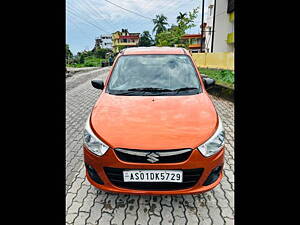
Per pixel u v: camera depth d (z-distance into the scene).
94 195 2.22
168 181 1.77
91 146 1.89
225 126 4.12
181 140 1.79
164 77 2.73
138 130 1.88
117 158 1.78
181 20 22.72
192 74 2.78
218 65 10.59
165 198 2.16
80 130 4.00
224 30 19.92
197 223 1.87
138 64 2.92
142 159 1.76
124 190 1.83
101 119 2.05
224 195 2.20
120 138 1.83
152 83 2.66
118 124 1.96
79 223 1.88
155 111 2.12
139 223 1.87
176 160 1.76
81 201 2.14
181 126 1.92
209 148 1.82
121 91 2.58
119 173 1.82
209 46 25.22
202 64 12.42
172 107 2.19
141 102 2.30
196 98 2.38
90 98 6.64
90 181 1.96
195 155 1.76
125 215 1.96
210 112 2.14
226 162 2.83
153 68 2.85
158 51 3.13
